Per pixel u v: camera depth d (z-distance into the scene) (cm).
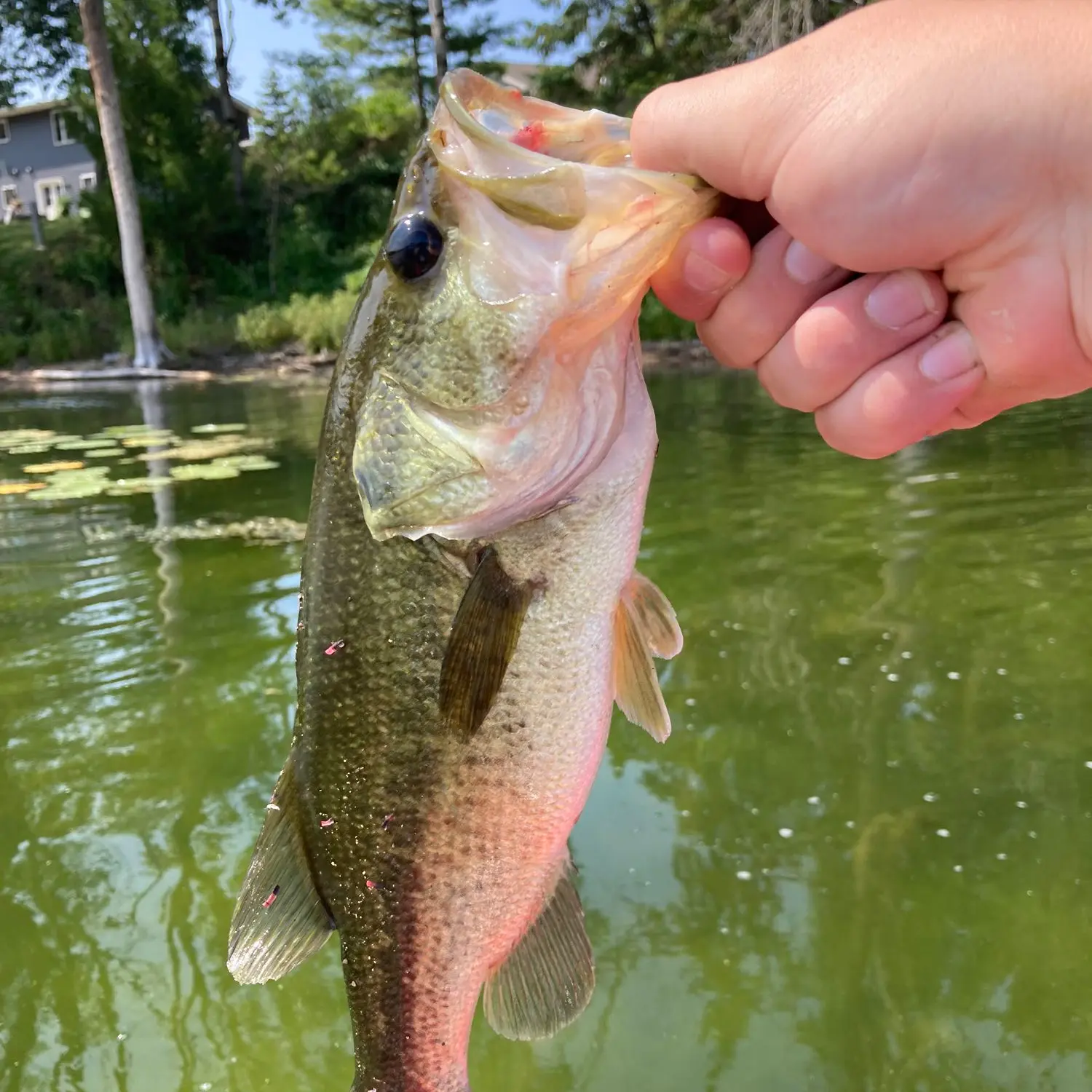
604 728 27
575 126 25
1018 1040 41
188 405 236
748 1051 42
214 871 53
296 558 101
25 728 67
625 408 25
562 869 29
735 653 75
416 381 25
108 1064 42
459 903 28
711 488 122
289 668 75
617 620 27
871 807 56
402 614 27
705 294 24
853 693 68
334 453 27
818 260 23
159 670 75
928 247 21
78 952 47
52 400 256
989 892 49
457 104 24
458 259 24
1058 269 20
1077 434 141
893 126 20
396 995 29
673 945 47
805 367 23
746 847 53
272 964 29
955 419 25
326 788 29
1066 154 19
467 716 26
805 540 99
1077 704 66
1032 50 19
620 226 23
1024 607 81
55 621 85
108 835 56
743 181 22
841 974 45
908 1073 40
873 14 21
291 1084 41
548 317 23
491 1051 43
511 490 24
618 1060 41
